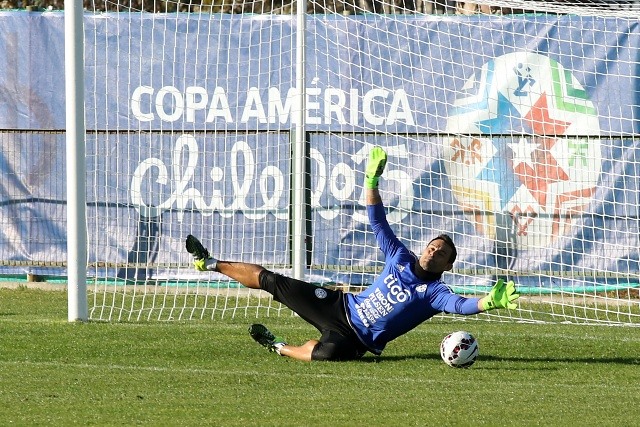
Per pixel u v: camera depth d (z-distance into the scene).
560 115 47.50
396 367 28.81
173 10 55.91
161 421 21.58
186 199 48.19
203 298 45.44
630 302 43.59
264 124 48.28
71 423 21.28
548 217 46.88
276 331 35.44
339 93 47.88
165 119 48.50
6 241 49.06
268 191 47.84
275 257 47.81
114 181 48.47
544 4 43.75
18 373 27.20
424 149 47.44
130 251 48.28
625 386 26.66
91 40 48.66
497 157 47.09
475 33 47.69
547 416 22.58
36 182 48.84
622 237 46.66
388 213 47.59
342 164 47.59
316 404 23.56
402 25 47.81
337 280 47.41
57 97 49.00
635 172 46.53
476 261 47.22
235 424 21.34
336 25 47.97
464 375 27.88
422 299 29.00
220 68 48.41
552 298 45.97
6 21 49.09
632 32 47.12
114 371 27.66
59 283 48.56
